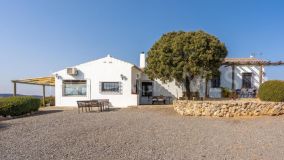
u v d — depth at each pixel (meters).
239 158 7.95
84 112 20.34
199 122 15.17
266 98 18.27
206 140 10.41
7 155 8.06
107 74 25.33
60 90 25.36
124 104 25.12
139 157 7.95
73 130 12.39
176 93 27.70
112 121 15.33
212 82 27.12
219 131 12.35
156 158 7.86
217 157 8.04
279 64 24.38
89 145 9.43
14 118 17.44
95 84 25.33
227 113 17.31
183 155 8.23
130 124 14.20
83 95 25.31
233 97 23.86
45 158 7.77
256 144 9.77
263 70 26.92
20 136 11.01
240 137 11.01
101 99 24.42
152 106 23.64
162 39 21.75
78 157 7.90
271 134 11.59
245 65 25.42
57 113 19.80
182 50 20.34
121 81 25.25
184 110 18.58
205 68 20.52
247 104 17.25
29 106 19.23
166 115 18.34
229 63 24.66
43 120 15.84
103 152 8.48
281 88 17.72
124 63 25.33
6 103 17.47
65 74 25.33
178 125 14.01
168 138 10.72
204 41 20.22
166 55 20.39
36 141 10.05
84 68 25.39
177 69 20.11
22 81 26.88
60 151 8.57
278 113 17.17
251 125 14.03
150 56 22.00
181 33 21.72
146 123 14.59
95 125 13.86
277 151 8.77
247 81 27.22
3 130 12.44
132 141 10.10
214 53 20.42
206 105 17.78
